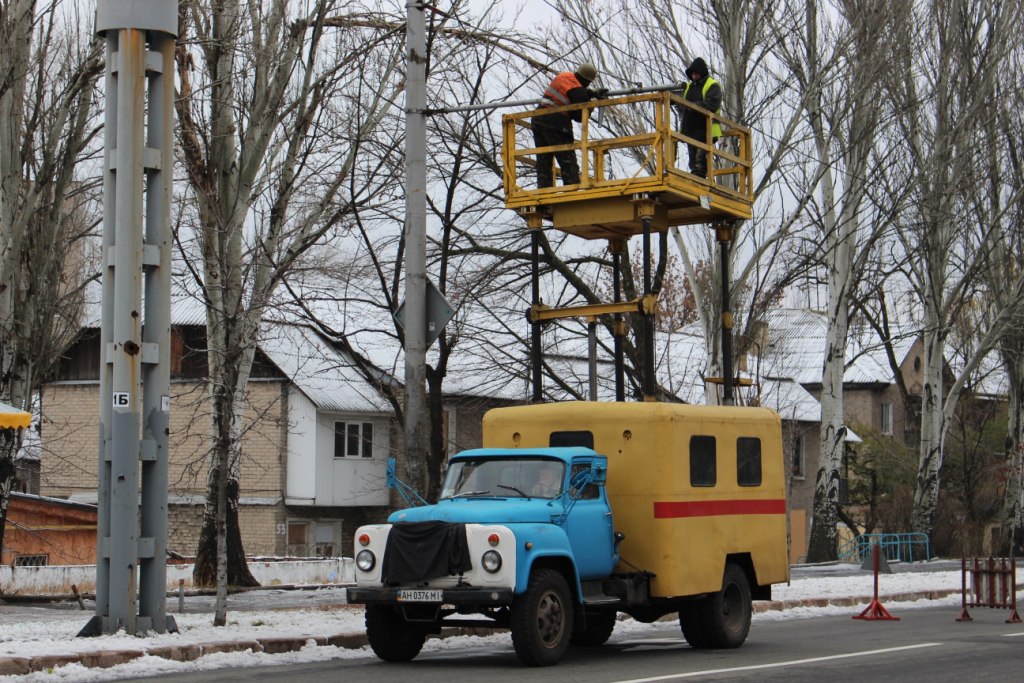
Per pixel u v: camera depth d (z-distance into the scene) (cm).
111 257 1495
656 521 1489
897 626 1947
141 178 1494
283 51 2525
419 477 1670
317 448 4381
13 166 2231
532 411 1582
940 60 3822
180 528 4428
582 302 3291
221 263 1812
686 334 5875
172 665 1320
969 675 1283
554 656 1343
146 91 1579
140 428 1481
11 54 2202
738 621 1608
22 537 3067
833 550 3931
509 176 1831
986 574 2244
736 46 3142
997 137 4009
